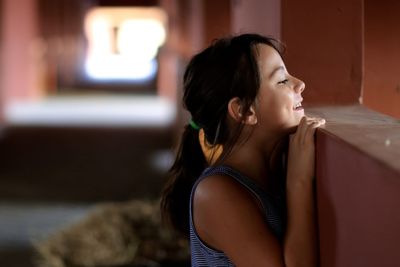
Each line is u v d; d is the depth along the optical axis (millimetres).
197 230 1611
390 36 2611
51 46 20438
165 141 11711
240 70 1574
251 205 1551
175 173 1896
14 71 17844
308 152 1542
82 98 20828
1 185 7945
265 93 1597
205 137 1729
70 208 6734
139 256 4262
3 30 12484
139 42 30438
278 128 1618
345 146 1316
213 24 5020
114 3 22672
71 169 8984
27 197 7262
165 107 18188
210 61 1617
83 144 11352
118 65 30094
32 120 14742
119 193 7453
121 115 16109
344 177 1327
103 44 29859
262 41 1622
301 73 2240
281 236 1605
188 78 1687
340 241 1363
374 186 1148
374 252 1155
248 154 1656
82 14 22250
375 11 2609
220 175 1598
